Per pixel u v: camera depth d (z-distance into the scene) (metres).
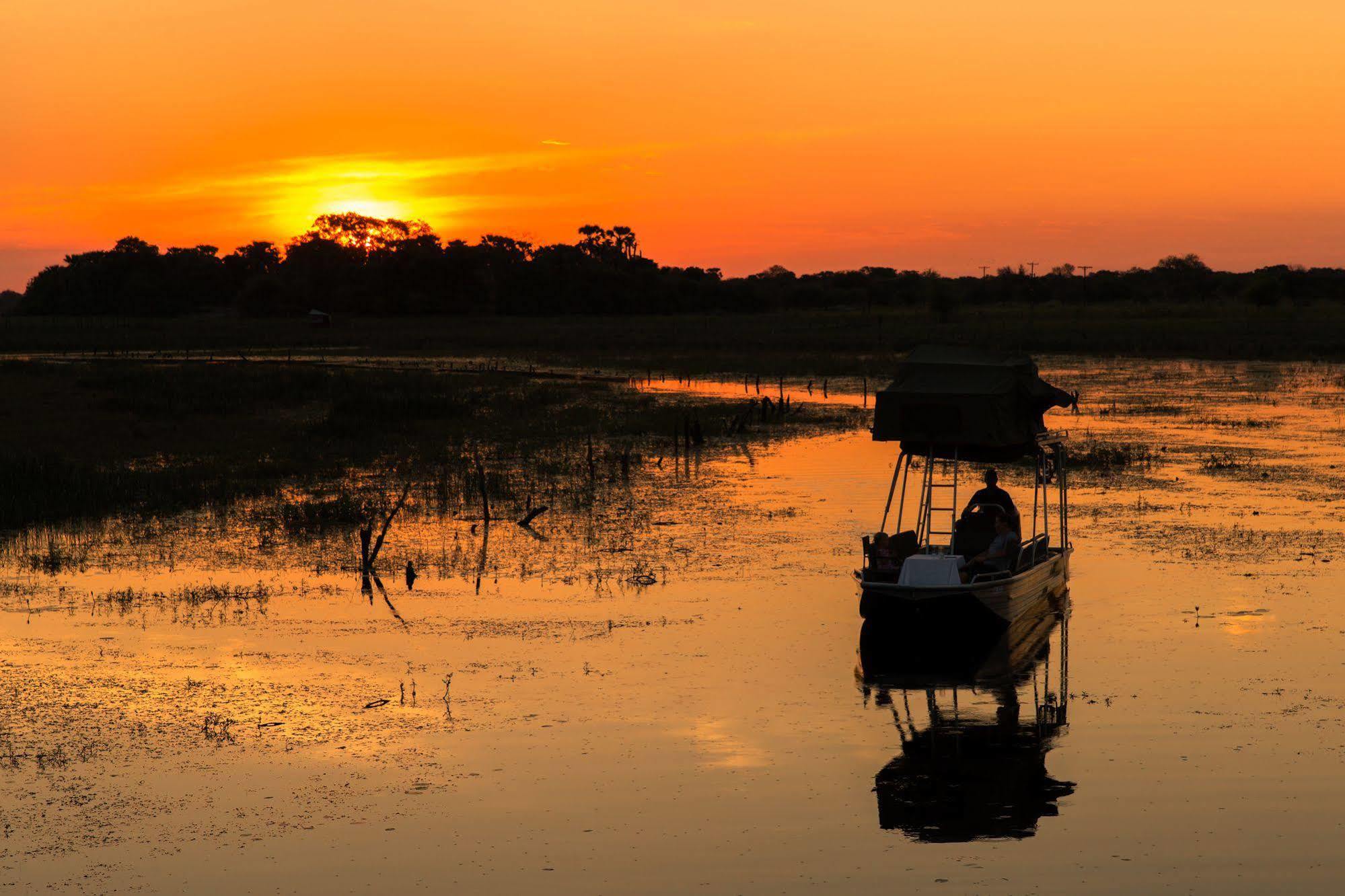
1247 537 23.97
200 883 10.86
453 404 48.91
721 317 162.25
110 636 17.95
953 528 19.50
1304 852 11.31
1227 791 12.53
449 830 11.84
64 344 101.19
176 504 28.19
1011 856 11.30
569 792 12.66
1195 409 49.12
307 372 61.22
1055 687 15.70
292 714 14.83
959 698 15.35
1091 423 44.28
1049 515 26.36
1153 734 14.09
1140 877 10.91
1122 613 18.97
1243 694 15.30
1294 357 79.50
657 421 45.66
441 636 17.95
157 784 12.87
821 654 17.14
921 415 18.64
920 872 11.03
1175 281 193.00
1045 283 195.38
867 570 18.14
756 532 25.17
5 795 12.59
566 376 69.75
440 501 28.92
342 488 30.89
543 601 19.84
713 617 18.91
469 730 14.34
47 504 27.16
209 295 191.12
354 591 20.50
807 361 80.56
